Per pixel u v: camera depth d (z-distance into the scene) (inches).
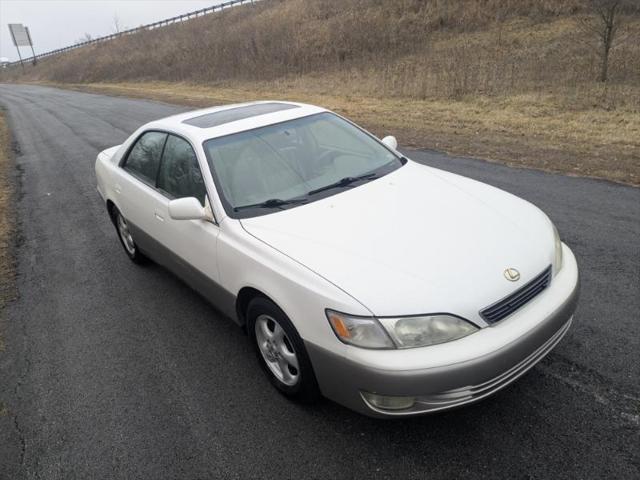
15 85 2172.7
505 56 702.5
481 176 279.6
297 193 133.6
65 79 1987.0
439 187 136.2
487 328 95.8
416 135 406.3
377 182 139.0
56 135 575.5
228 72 1100.5
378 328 92.9
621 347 126.3
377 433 108.1
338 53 945.5
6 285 200.4
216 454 107.4
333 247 109.0
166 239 156.2
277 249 112.0
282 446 107.6
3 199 328.8
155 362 141.3
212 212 131.5
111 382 134.6
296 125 154.6
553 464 96.0
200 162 137.5
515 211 124.3
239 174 136.1
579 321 138.1
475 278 98.8
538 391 114.4
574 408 108.7
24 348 155.3
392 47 901.2
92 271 204.5
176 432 114.7
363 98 636.1
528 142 353.7
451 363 91.0
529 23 805.9
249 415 117.6
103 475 105.6
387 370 91.2
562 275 111.6
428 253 104.7
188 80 1181.7
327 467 101.1
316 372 105.0
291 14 1259.8
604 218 207.8
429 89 617.6
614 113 422.0
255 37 1165.1
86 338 156.9
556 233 123.7
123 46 1925.4
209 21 1712.6
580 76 555.2
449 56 770.8
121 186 184.2
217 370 135.0
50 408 127.2
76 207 294.2
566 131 377.4
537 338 99.4
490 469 96.4
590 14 757.9
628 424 103.3
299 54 996.6
